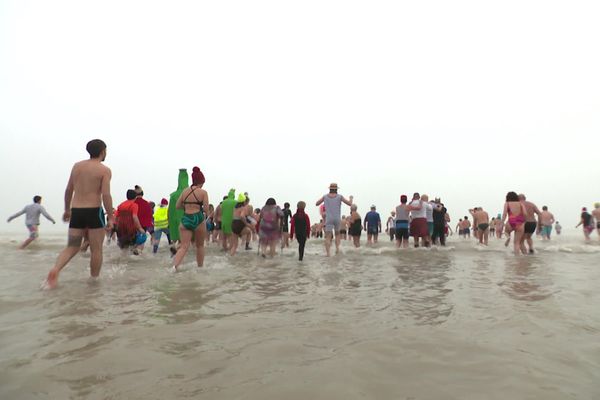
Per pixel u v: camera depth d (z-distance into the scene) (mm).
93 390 1640
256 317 2879
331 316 2961
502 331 2578
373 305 3379
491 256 8391
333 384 1731
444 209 12320
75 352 2059
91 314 2832
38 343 2184
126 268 5730
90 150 4562
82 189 4395
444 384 1750
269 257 8281
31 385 1667
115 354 2041
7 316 2734
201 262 6082
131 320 2699
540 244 13852
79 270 5230
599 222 17078
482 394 1650
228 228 9547
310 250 10570
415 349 2217
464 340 2385
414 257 8203
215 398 1593
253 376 1813
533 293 3930
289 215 12422
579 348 2242
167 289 3910
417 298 3693
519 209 9055
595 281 4699
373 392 1664
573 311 3131
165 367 1900
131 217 7938
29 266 5594
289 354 2113
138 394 1615
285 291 4023
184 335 2396
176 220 8008
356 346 2260
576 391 1683
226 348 2188
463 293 3957
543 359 2064
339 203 9031
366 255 8805
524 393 1660
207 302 3348
